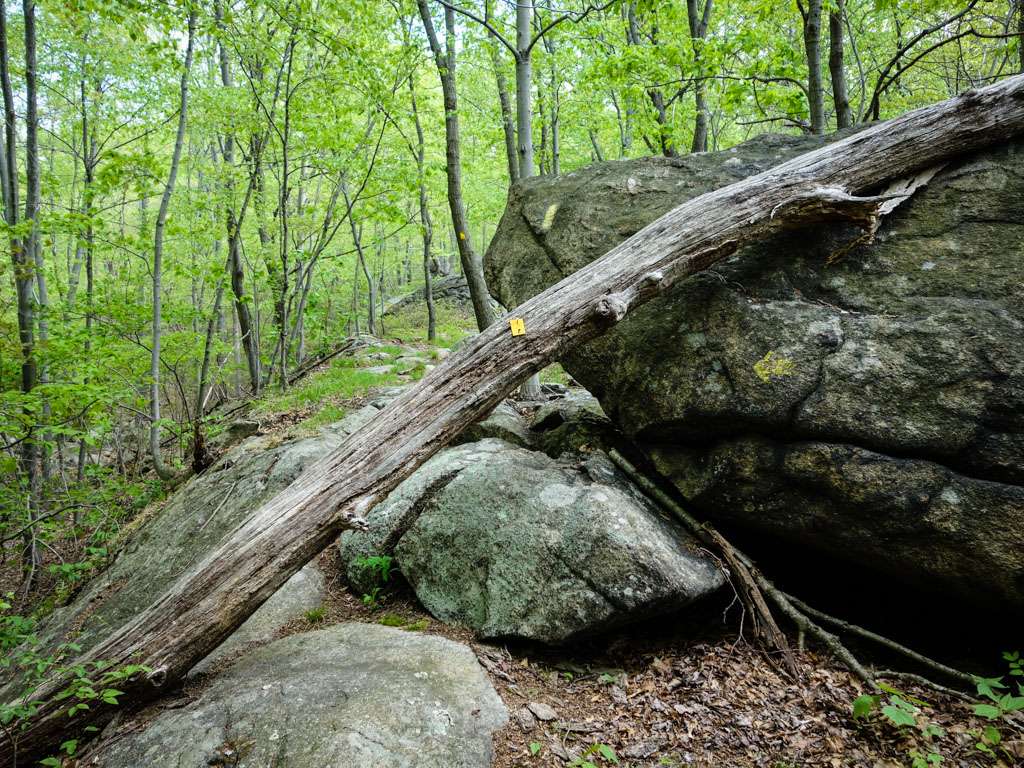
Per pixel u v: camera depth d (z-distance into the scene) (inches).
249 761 112.5
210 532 247.0
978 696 128.5
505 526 170.2
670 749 123.0
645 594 147.4
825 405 144.3
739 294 167.6
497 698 134.7
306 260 503.5
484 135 614.5
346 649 150.8
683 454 172.1
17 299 309.9
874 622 160.1
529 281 212.5
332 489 145.9
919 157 157.6
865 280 155.9
